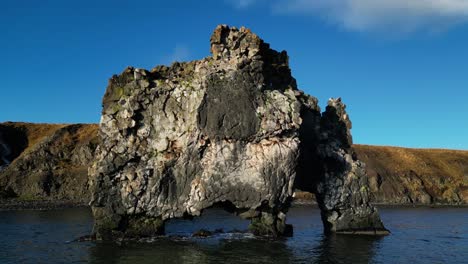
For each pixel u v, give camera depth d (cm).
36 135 16425
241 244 4878
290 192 5259
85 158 13888
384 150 18338
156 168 5234
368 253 4519
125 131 5266
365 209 6022
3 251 4431
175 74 5619
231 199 5112
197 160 5159
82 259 4034
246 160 5141
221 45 5491
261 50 5503
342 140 6481
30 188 12319
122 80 5456
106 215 5181
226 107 5119
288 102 5350
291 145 5259
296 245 4884
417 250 4762
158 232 5334
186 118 5284
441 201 15050
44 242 4988
